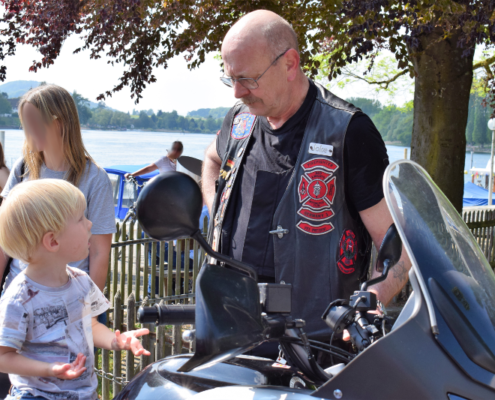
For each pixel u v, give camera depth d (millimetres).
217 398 1254
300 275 2018
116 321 3920
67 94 2404
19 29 7250
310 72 6934
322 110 2086
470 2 4844
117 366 3928
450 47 6645
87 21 6926
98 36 7145
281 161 2115
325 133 2043
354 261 2064
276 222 2064
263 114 2105
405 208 1386
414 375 1123
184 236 1277
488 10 4699
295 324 1321
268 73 1995
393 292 1807
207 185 2756
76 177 2404
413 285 1248
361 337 1344
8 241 1769
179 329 3977
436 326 1176
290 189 2059
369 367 1139
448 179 6848
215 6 6664
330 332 1969
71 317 1865
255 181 2152
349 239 2049
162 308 1401
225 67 2086
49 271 1836
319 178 2029
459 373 1150
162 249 5785
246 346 1152
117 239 5613
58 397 1788
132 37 7168
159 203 1234
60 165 2430
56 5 6629
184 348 4016
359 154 1999
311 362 1342
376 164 2008
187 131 105188
